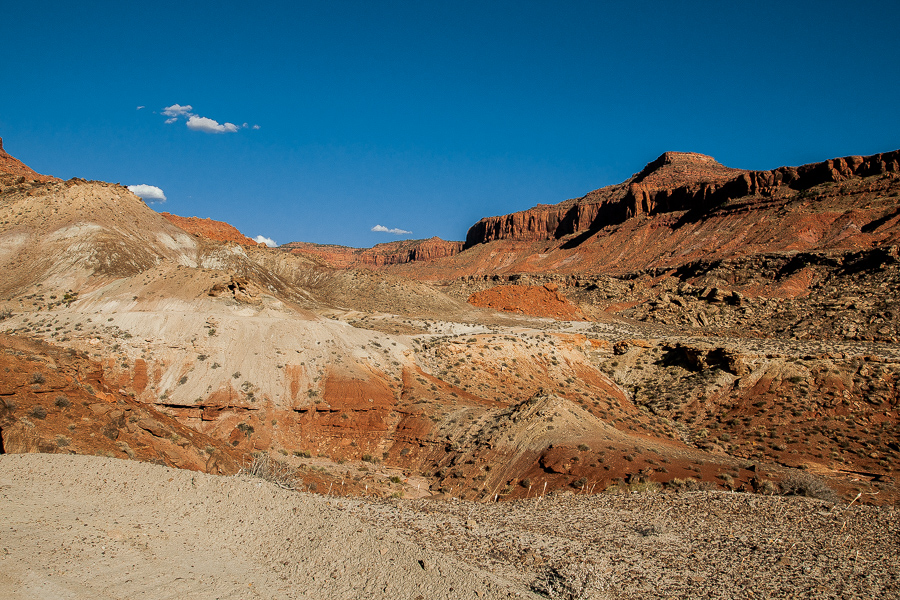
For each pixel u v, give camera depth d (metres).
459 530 16.48
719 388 70.31
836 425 58.88
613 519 19.52
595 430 43.75
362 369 57.66
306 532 14.13
